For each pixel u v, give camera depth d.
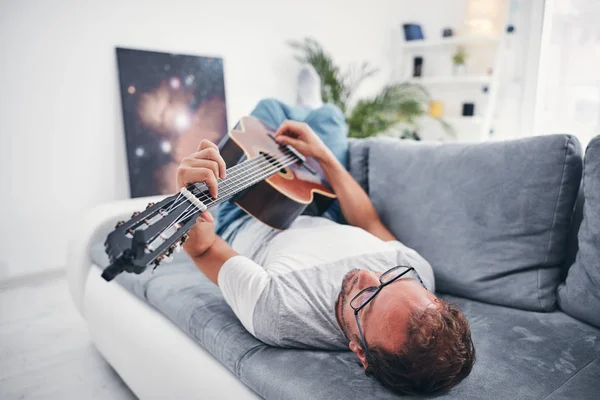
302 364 0.73
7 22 2.12
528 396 0.66
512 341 0.83
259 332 0.77
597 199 0.90
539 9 1.71
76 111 2.37
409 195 1.16
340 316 0.74
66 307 1.93
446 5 3.79
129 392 1.29
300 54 3.37
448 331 0.61
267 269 0.86
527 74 1.80
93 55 2.39
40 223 2.33
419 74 3.95
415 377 0.61
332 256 0.86
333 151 1.36
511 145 1.04
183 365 0.91
